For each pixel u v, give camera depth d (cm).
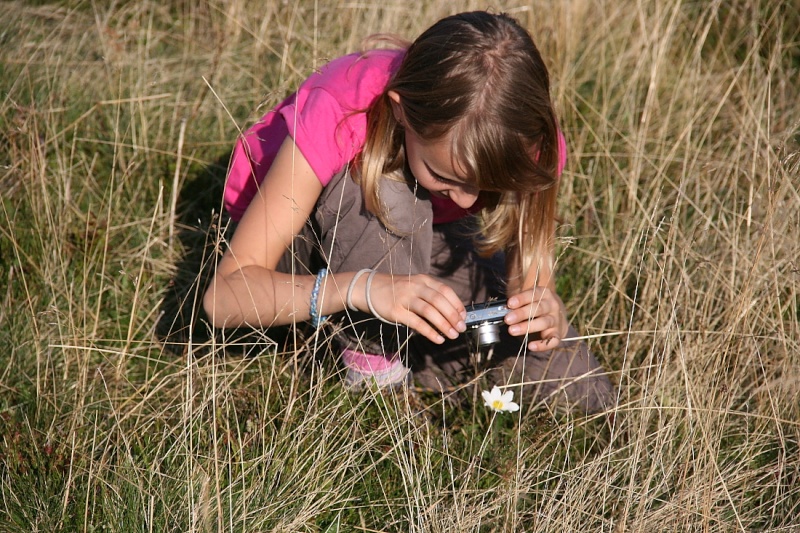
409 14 596
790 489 353
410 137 319
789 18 694
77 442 342
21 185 450
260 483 321
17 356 380
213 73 541
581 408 382
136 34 604
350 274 334
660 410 345
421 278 325
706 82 606
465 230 400
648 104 520
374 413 361
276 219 344
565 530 312
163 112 527
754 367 386
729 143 553
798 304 436
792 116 579
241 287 342
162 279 446
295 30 610
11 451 339
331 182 347
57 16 588
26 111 471
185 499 310
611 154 529
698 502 328
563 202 495
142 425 344
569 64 591
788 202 435
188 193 498
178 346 414
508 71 298
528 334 367
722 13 704
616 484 349
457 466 353
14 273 420
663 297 416
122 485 320
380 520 333
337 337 372
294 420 348
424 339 397
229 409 361
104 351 377
